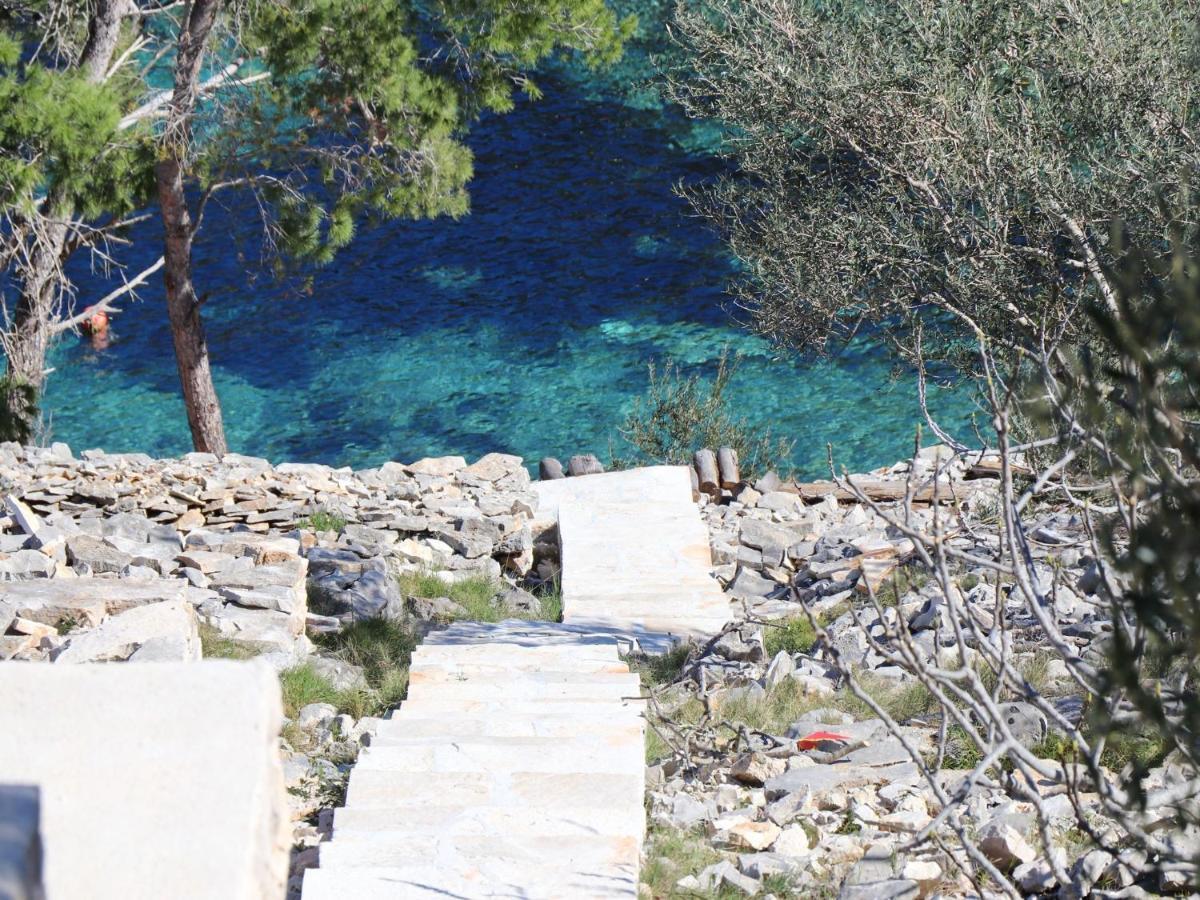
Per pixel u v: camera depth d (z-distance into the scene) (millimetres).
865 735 7793
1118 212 13047
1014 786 5602
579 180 40438
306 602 11914
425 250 37125
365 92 19547
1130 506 3771
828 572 12820
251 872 3178
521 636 11742
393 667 10789
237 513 15008
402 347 32219
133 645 8906
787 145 18297
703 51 18594
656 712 8672
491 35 19625
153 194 19094
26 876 2512
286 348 32344
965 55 15641
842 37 16828
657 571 14164
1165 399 3482
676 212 38344
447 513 15664
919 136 15539
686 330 32281
